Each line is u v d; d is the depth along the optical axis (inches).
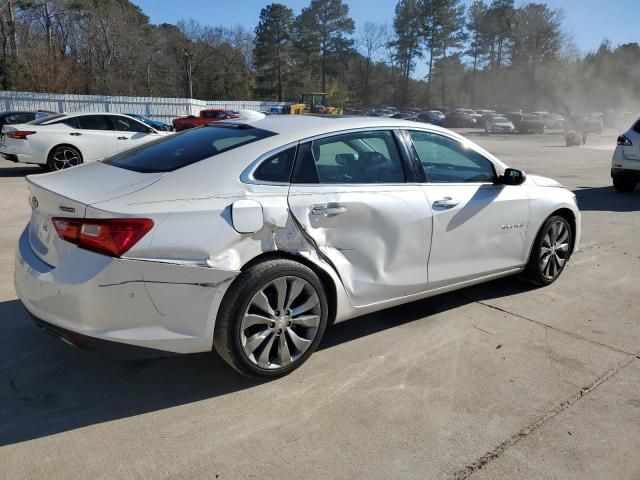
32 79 1797.5
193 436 106.2
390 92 3772.1
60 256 110.2
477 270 163.9
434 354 142.0
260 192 119.5
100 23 2431.1
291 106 1897.1
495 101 3553.2
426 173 151.0
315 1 3366.1
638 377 133.0
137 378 126.7
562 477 97.6
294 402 118.3
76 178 124.4
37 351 137.4
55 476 94.2
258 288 116.3
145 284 106.4
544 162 679.7
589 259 233.0
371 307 140.4
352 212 131.0
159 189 112.3
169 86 2908.5
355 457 101.1
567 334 156.4
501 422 113.0
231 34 3472.0
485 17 3511.3
